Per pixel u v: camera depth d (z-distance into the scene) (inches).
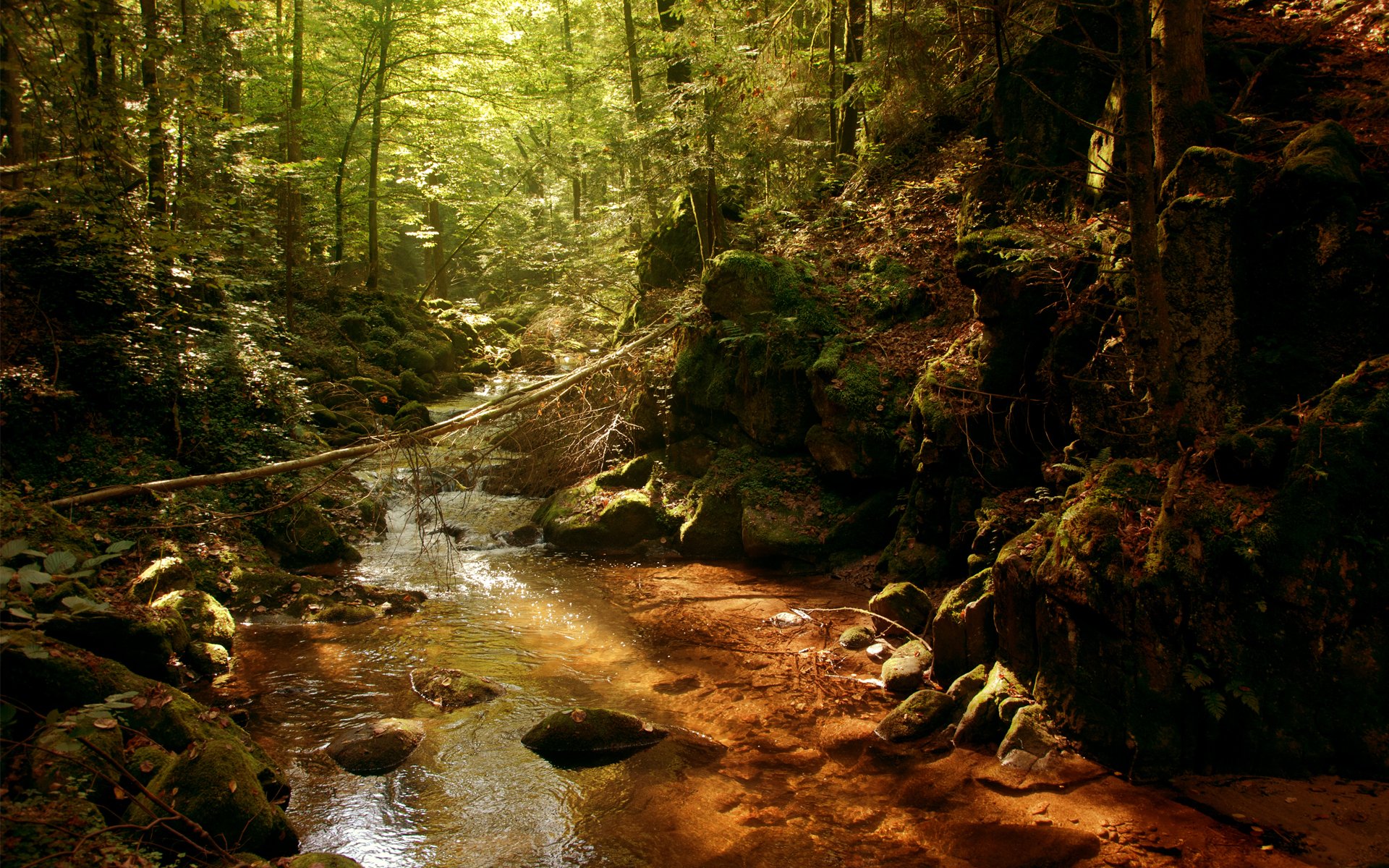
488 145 1072.2
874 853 184.9
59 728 148.0
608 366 508.7
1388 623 190.5
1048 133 361.7
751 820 200.1
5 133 292.2
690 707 264.5
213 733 212.2
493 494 545.3
